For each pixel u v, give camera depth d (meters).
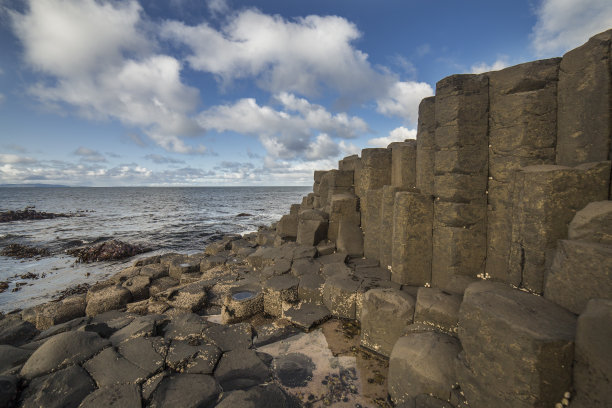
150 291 9.83
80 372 4.43
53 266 15.73
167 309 7.98
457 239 5.97
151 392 4.21
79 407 3.88
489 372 3.31
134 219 37.66
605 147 4.14
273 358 5.39
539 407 2.94
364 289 6.66
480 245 5.95
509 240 5.24
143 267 11.65
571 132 4.63
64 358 4.60
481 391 3.38
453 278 5.87
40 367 4.39
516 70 5.30
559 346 2.88
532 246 4.37
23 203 76.81
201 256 13.20
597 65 4.16
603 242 3.46
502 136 5.55
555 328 3.04
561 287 3.57
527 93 5.12
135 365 4.69
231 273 10.16
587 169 4.07
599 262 3.17
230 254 13.44
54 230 28.31
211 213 45.94
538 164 5.09
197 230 27.84
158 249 20.00
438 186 6.32
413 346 4.25
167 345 5.29
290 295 7.52
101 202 79.69
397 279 6.89
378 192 8.80
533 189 4.35
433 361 3.98
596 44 4.17
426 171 7.07
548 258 4.15
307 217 10.74
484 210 5.90
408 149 8.09
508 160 5.45
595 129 4.24
